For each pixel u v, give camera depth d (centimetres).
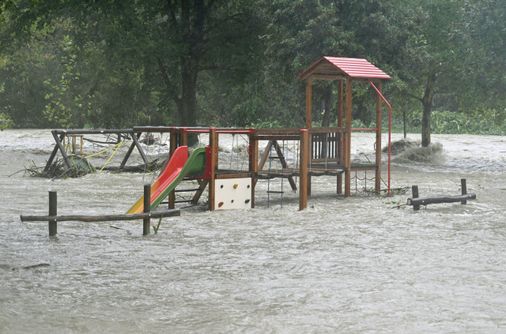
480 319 1730
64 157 5528
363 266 2338
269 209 3797
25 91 14288
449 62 7119
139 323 1686
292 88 7750
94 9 7581
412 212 3662
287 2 6525
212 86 9669
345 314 1766
